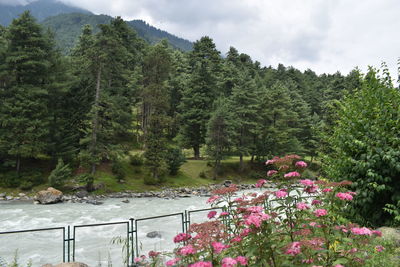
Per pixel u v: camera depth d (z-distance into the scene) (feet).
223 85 217.15
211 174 138.10
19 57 92.38
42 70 101.45
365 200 20.31
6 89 96.68
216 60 251.80
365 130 23.08
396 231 18.62
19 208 65.10
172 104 193.16
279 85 175.22
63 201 77.05
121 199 84.38
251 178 144.15
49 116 98.58
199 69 167.32
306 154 182.80
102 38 103.35
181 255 12.24
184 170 136.05
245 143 155.94
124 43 171.83
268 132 162.71
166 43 301.43
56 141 102.68
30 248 33.68
